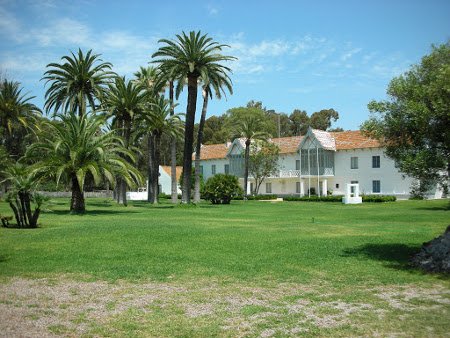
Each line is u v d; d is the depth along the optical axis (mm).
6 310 7863
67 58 47125
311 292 9211
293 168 72812
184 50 43031
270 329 6898
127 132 46375
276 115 120125
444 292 9141
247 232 19031
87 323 7191
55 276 10703
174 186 54344
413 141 11977
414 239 17000
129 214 32156
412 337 6516
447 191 11625
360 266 11844
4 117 58094
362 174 65688
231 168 77562
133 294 9086
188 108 44594
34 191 22281
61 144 32531
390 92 12219
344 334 6664
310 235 18250
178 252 13969
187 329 6906
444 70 10984
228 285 9852
